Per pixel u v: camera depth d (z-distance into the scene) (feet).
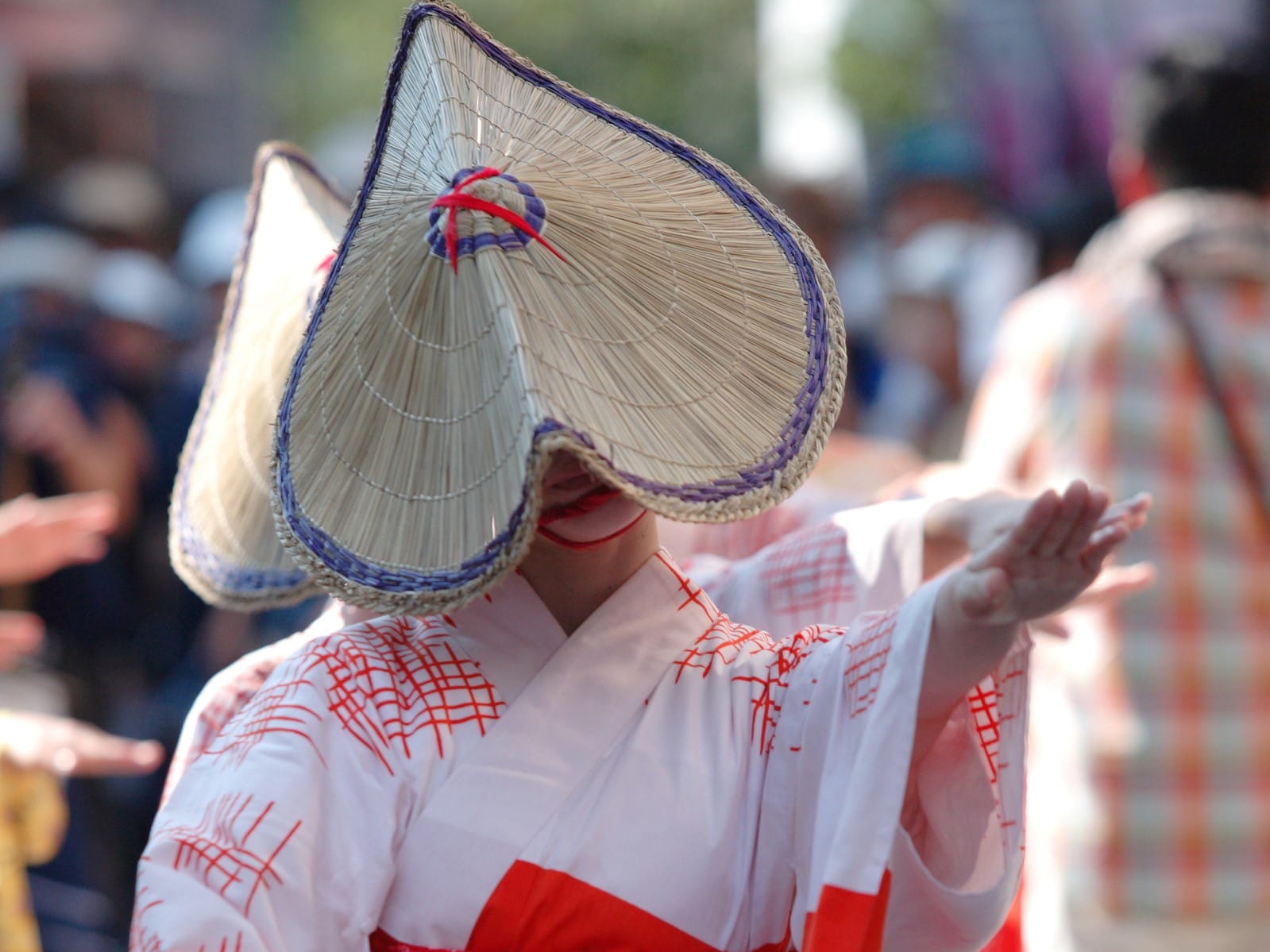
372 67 151.84
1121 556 33.22
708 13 146.51
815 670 17.29
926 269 56.39
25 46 106.73
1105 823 33.35
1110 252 35.58
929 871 16.93
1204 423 33.22
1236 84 34.53
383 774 16.75
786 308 17.46
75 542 29.68
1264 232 34.06
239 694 19.92
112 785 43.60
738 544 26.45
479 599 17.57
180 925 15.70
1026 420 34.42
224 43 123.13
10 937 28.30
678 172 18.39
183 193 91.97
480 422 15.97
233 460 21.35
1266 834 33.06
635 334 16.55
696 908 16.78
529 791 16.69
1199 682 33.04
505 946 16.44
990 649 16.05
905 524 20.70
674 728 17.20
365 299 17.22
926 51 100.68
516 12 147.23
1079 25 75.56
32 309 51.55
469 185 16.76
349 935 16.44
